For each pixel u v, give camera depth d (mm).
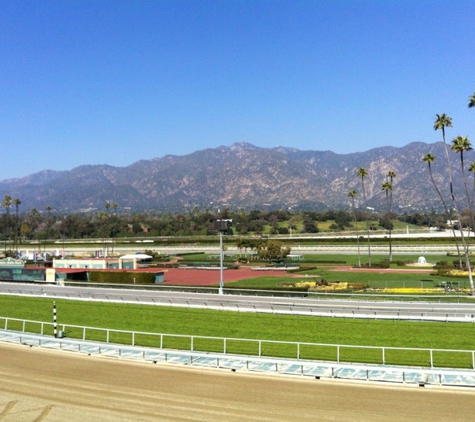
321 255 109938
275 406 20797
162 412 20312
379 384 23594
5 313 45531
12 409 20859
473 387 23062
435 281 65125
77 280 71625
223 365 27172
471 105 58375
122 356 29109
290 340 33344
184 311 43062
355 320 37875
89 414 20219
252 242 107250
